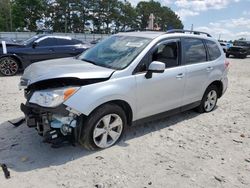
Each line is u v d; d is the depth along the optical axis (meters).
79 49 11.48
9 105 6.41
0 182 3.50
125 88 4.33
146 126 5.46
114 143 4.52
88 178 3.67
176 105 5.37
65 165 3.93
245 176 3.92
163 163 4.12
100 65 4.62
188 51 5.55
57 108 3.76
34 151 4.27
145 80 4.61
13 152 4.22
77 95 3.87
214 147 4.75
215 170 4.02
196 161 4.24
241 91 9.42
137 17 90.81
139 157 4.25
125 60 4.59
